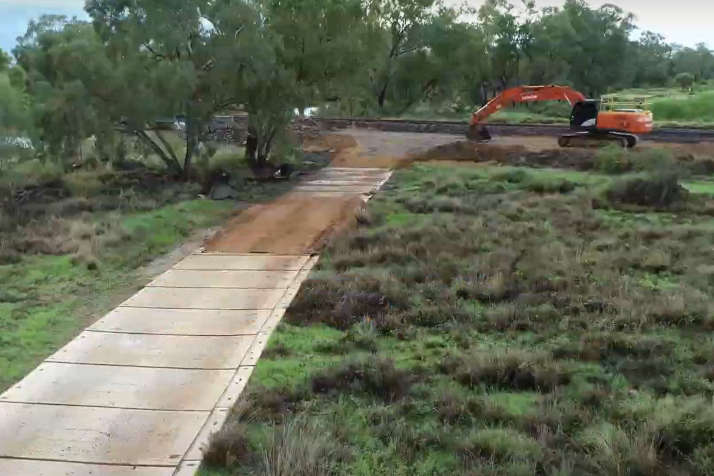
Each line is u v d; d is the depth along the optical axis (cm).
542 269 1472
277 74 2636
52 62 2631
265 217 2061
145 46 2569
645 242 1711
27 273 1523
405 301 1291
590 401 916
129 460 803
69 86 2352
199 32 2541
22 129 2383
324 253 1661
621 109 3189
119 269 1575
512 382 983
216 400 943
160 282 1474
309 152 3253
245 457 796
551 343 1112
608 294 1311
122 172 2773
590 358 1056
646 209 2091
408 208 2111
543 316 1215
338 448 800
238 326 1215
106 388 984
